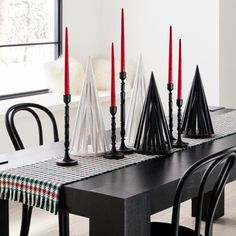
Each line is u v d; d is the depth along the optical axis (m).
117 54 5.98
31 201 2.55
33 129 5.05
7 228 2.81
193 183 2.63
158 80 5.83
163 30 5.74
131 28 5.91
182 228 2.83
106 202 2.32
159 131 2.92
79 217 4.25
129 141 3.09
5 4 5.37
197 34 5.62
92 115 2.88
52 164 2.78
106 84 5.86
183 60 5.73
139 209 2.34
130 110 3.08
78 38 5.85
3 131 4.82
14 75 5.50
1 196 2.66
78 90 5.58
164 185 2.46
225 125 3.64
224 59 5.61
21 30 5.52
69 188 2.43
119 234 2.30
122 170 2.67
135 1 5.84
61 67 5.52
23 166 2.76
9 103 5.14
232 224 4.14
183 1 5.64
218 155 2.39
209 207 2.56
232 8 5.65
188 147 3.09
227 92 5.70
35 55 5.66
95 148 2.89
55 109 5.13
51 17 5.73
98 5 6.00
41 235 3.90
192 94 3.29
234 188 4.92
